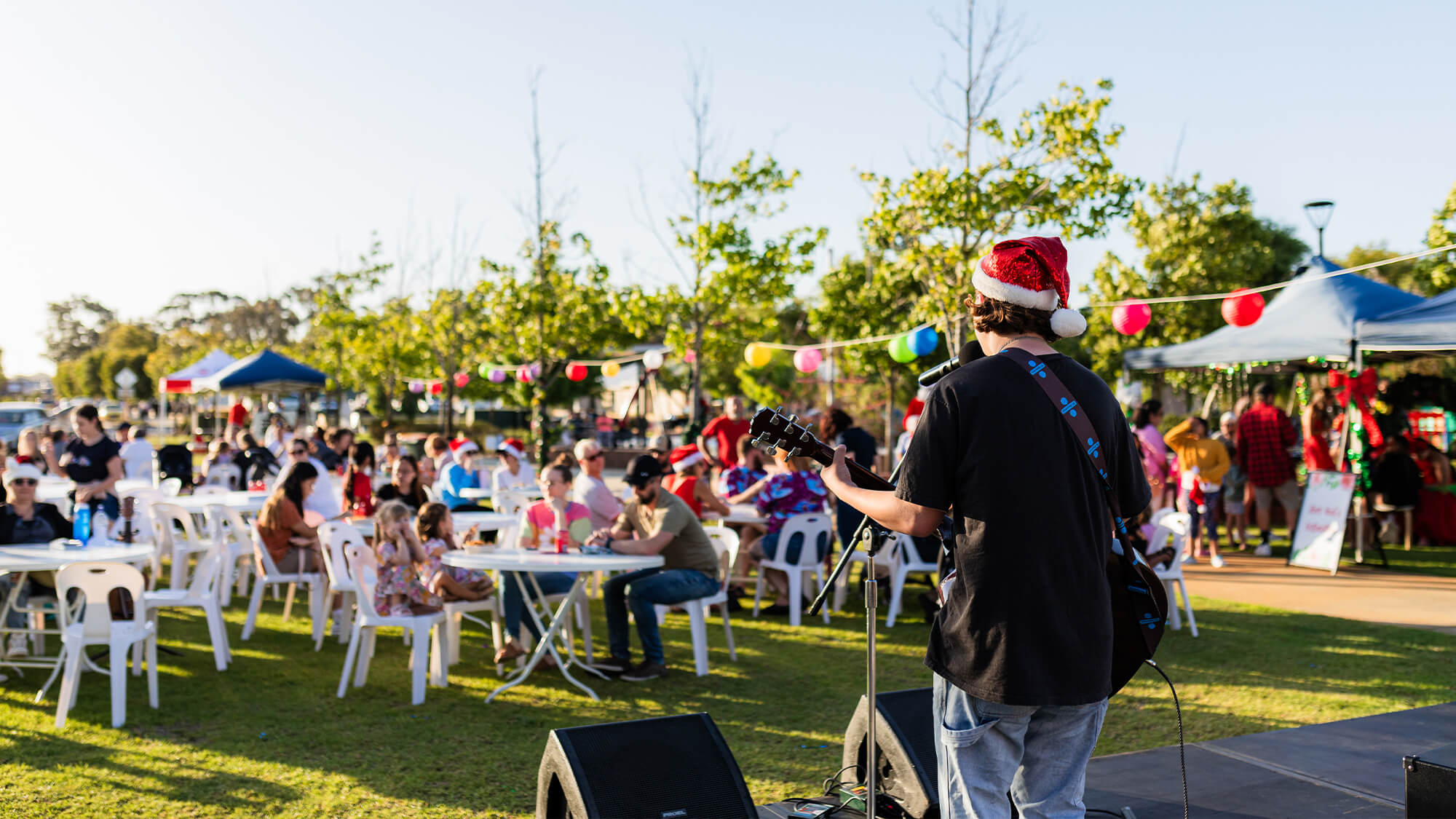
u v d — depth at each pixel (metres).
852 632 7.11
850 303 17.42
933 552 7.50
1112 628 2.11
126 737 4.60
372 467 10.37
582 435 29.28
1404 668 5.83
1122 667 2.18
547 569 5.29
